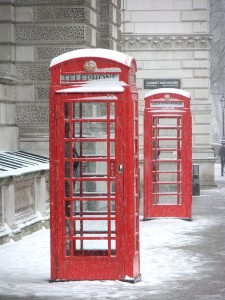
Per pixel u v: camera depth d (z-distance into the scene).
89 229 11.89
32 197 17.81
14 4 22.73
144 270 12.69
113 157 11.70
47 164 19.69
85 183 13.05
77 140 11.64
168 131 28.89
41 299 10.45
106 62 11.55
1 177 15.30
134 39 34.56
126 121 11.55
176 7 34.59
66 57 11.60
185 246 15.33
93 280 11.70
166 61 34.75
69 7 22.59
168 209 20.09
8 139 21.73
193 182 28.69
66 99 11.60
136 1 34.56
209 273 12.39
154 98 19.91
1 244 15.35
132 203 11.59
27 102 22.88
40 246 15.31
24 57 22.83
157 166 20.09
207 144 34.34
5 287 11.26
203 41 34.69
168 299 10.47
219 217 20.91
